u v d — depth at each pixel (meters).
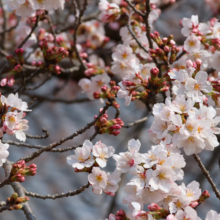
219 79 3.12
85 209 8.53
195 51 4.07
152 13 4.90
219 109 3.14
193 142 2.77
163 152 2.71
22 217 8.25
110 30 7.61
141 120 4.48
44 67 4.10
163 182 2.66
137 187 2.68
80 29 6.65
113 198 7.19
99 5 4.81
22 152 9.16
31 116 10.08
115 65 4.71
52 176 9.14
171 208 2.62
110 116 9.77
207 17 8.14
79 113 10.87
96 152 2.93
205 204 8.25
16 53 3.96
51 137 9.71
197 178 7.84
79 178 9.42
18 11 3.97
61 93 8.38
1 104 3.16
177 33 9.08
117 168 2.84
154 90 3.34
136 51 4.86
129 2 4.06
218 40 4.11
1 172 8.64
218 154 7.27
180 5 9.73
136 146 2.90
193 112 2.77
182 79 3.07
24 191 3.31
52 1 3.95
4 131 3.10
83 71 5.61
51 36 5.29
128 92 3.37
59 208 8.43
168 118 2.75
